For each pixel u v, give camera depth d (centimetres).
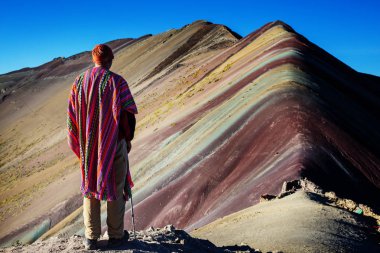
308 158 1820
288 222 878
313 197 1152
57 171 6175
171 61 11425
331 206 1040
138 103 8275
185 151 3086
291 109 2484
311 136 2112
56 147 8606
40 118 13475
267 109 2664
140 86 10031
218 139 2781
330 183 1691
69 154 7412
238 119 2814
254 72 3981
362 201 1664
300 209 983
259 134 2448
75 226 3350
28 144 11088
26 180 6750
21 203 5381
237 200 1772
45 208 4528
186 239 588
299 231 805
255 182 1850
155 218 2366
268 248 736
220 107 3622
